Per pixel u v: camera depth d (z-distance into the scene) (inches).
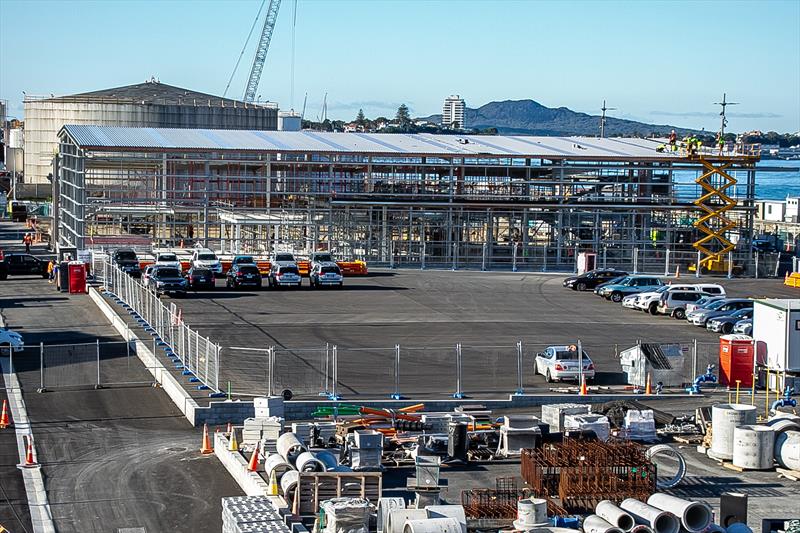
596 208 4042.8
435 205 3991.1
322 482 1269.7
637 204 4062.5
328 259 3592.5
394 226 4042.8
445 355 2220.7
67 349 2134.6
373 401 1780.3
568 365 1969.7
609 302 3093.0
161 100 6432.1
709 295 2807.6
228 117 6259.8
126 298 2753.4
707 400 1893.5
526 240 4045.3
